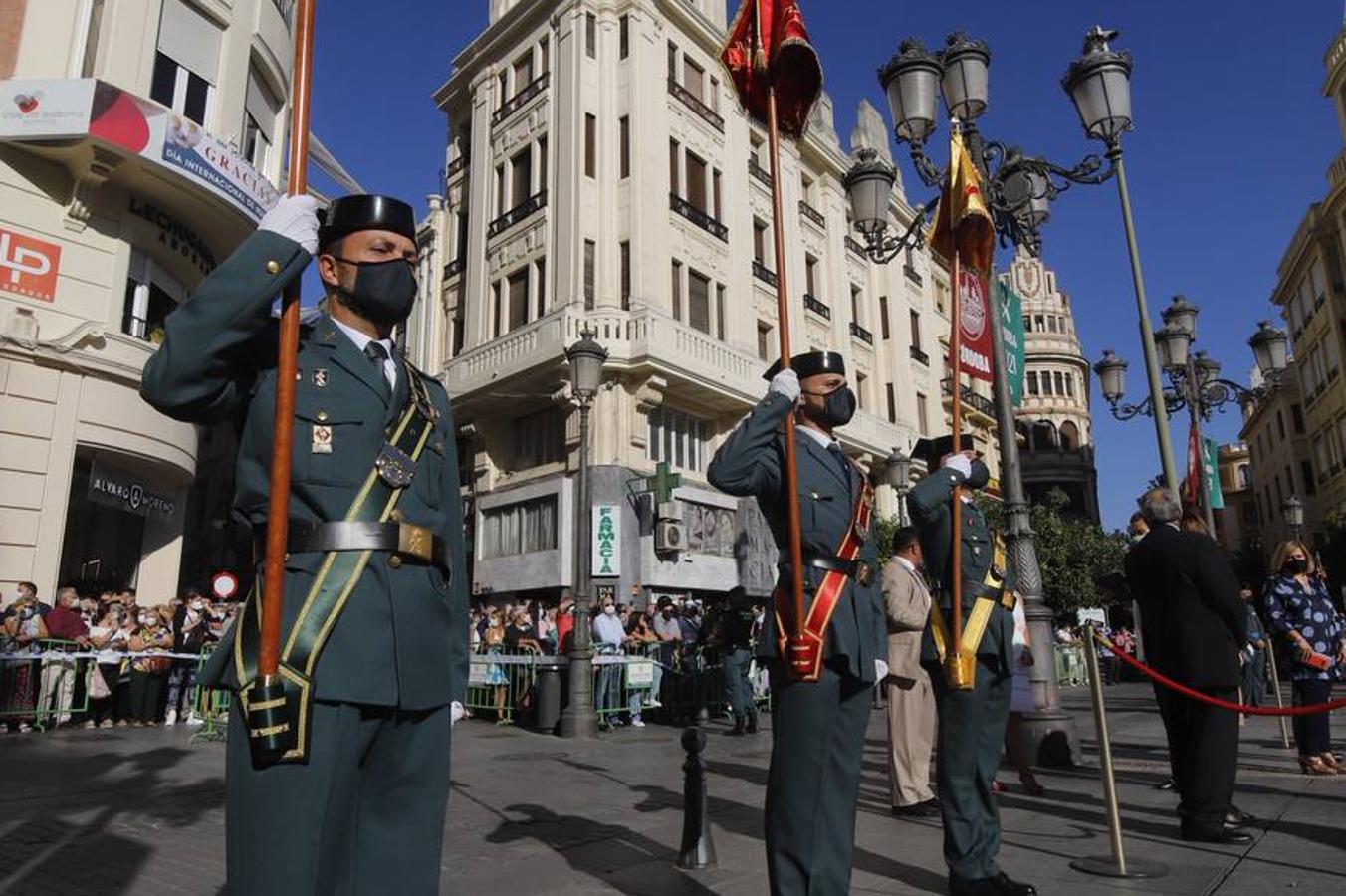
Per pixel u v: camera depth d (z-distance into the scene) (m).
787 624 3.48
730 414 22.89
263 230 2.29
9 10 14.02
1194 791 5.00
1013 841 5.02
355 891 2.30
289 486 2.28
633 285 20.88
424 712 2.40
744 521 22.73
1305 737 7.34
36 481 13.45
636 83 22.14
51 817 5.91
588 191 21.45
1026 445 56.00
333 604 2.21
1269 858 4.54
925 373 32.91
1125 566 5.73
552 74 22.73
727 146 24.86
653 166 22.00
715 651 14.15
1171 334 14.38
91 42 14.59
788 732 3.48
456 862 4.81
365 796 2.36
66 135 13.56
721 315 23.59
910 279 33.47
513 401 21.72
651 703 13.30
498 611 15.92
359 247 2.56
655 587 19.73
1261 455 51.53
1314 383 39.50
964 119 9.13
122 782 7.34
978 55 9.08
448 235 26.23
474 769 8.36
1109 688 23.39
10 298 13.55
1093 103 9.26
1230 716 5.02
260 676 2.08
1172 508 5.57
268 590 2.13
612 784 7.39
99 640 12.26
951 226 5.43
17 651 11.30
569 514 19.89
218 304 2.21
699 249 22.98
